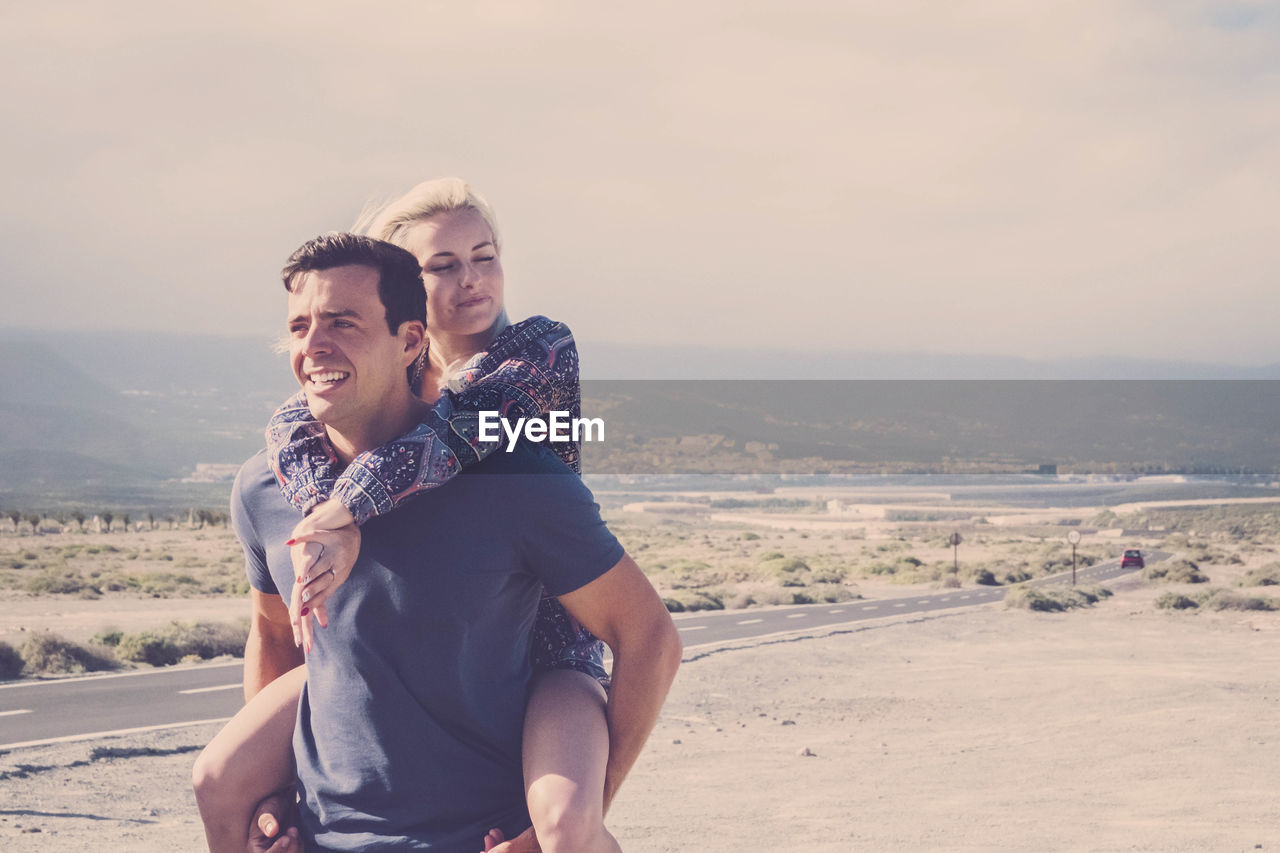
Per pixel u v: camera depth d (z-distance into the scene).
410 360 1.66
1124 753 14.59
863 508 171.25
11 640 21.72
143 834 8.63
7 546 76.12
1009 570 69.31
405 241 2.09
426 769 1.60
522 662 1.72
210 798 1.75
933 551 103.81
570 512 1.59
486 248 2.11
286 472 1.65
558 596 1.68
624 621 1.68
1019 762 13.88
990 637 30.97
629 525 146.00
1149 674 22.72
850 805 11.05
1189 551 99.62
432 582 1.55
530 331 1.90
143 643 20.88
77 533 107.06
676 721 16.86
